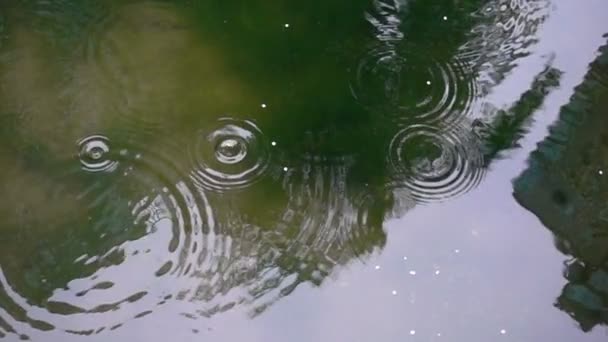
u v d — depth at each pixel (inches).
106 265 90.5
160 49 99.0
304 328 88.8
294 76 98.7
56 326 88.2
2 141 94.2
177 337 88.3
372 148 95.8
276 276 90.5
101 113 95.9
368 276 90.8
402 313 89.7
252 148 95.2
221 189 93.5
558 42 101.3
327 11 102.1
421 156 95.6
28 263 90.2
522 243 92.4
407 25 102.0
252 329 88.7
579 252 92.2
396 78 99.1
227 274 90.5
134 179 93.6
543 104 98.0
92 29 99.5
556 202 94.0
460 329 89.4
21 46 98.3
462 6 103.2
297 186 94.0
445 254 91.9
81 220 92.0
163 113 96.3
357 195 93.7
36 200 92.4
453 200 93.9
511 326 89.6
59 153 94.1
